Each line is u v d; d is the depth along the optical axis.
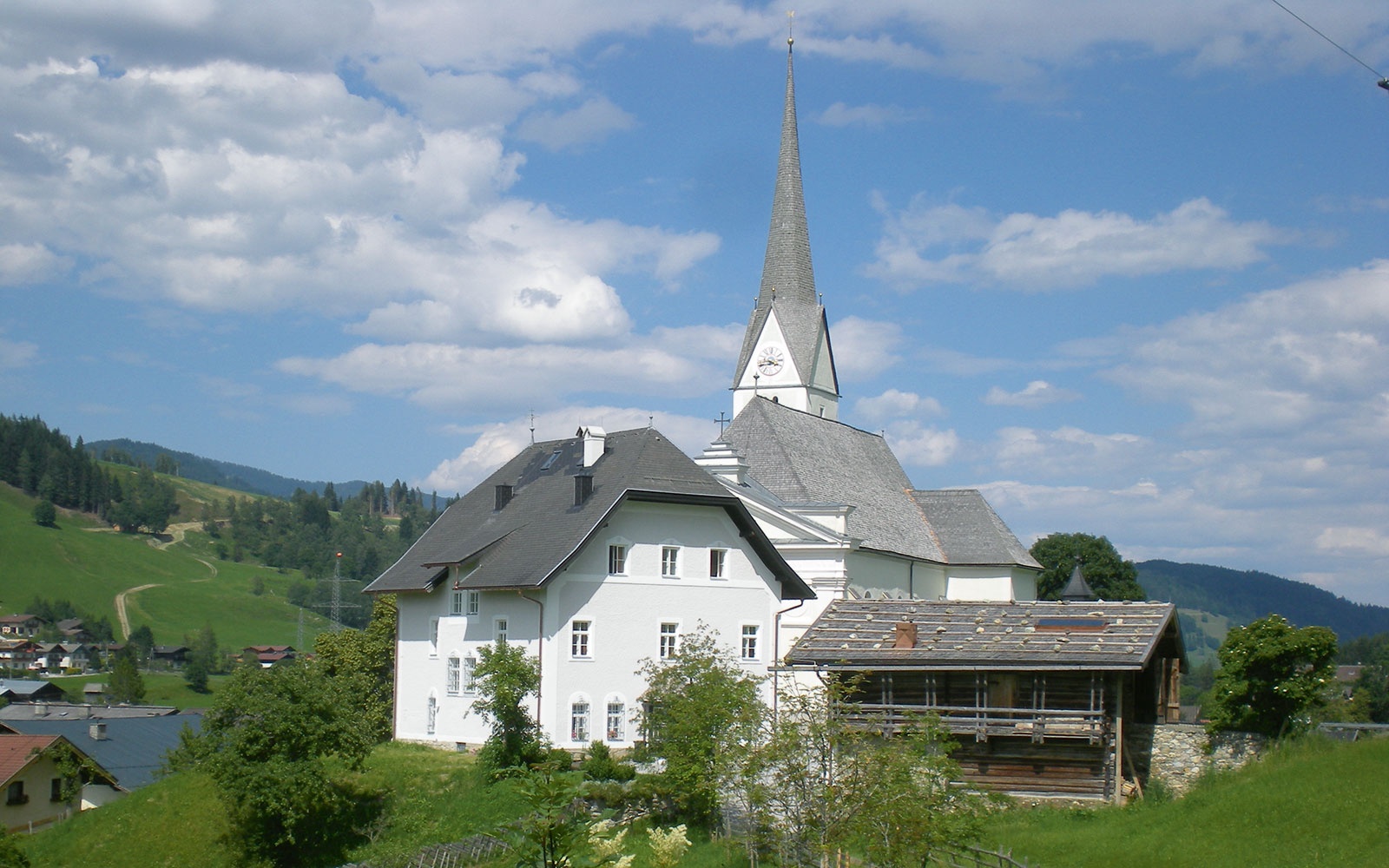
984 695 46.38
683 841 30.28
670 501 60.91
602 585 59.19
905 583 88.62
